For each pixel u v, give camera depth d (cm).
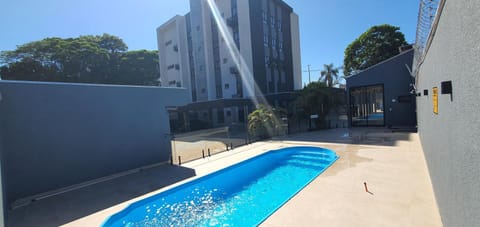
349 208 402
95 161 694
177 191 600
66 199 550
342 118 2236
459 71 196
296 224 358
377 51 2303
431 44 415
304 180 711
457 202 222
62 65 2527
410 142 936
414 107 1380
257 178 750
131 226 473
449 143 262
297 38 3269
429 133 523
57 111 623
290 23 3138
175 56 3462
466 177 184
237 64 2597
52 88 616
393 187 486
